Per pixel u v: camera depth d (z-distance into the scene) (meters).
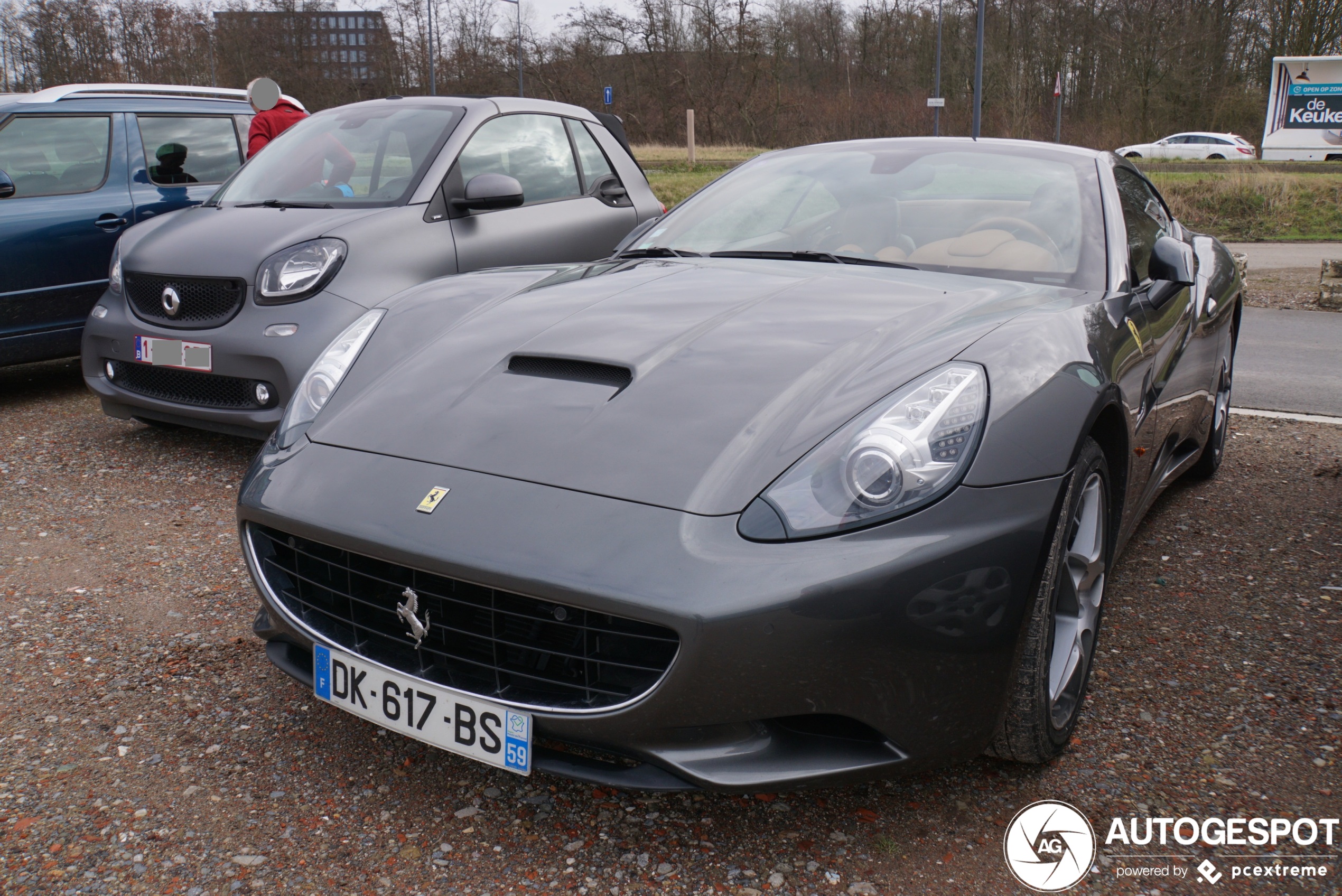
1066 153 2.89
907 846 1.71
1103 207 2.61
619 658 1.58
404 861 1.66
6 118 4.88
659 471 1.62
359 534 1.68
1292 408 4.95
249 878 1.61
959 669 1.59
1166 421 2.74
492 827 1.76
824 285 2.26
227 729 2.05
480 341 2.10
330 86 45.34
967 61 38.62
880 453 1.58
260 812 1.78
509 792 1.86
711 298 2.20
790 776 1.56
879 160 2.96
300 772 1.91
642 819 1.79
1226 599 2.72
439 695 1.69
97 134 5.18
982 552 1.58
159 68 44.81
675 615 1.46
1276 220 17.59
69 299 4.92
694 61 40.94
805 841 1.73
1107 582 2.17
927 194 2.74
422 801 1.83
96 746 1.98
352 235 3.82
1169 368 2.65
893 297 2.15
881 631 1.51
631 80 42.28
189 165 5.54
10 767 1.90
